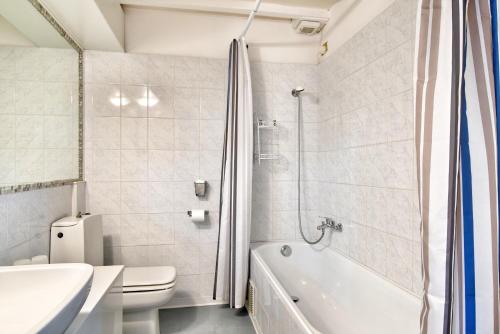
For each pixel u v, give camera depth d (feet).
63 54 6.08
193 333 6.36
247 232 6.93
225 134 7.01
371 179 5.75
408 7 4.70
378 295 5.32
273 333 5.25
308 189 8.25
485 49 2.67
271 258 7.70
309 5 7.42
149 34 7.35
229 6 7.09
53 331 1.92
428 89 2.98
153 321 5.93
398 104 4.94
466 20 2.67
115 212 7.17
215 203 7.65
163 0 6.68
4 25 4.08
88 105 7.04
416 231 4.58
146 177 7.31
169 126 7.42
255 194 7.98
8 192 4.05
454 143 2.66
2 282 2.89
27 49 4.72
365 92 5.93
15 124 4.36
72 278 3.05
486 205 2.62
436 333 2.67
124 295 5.58
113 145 7.16
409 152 4.70
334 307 6.49
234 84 6.91
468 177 2.68
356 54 6.26
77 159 6.75
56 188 5.74
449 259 2.64
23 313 2.64
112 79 7.16
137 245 7.29
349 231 6.59
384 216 5.36
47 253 5.37
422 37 3.09
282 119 8.09
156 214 7.37
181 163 7.48
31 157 4.83
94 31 6.21
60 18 5.66
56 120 5.77
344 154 6.81
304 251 8.03
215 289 6.95
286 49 8.11
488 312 2.62
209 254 7.64
